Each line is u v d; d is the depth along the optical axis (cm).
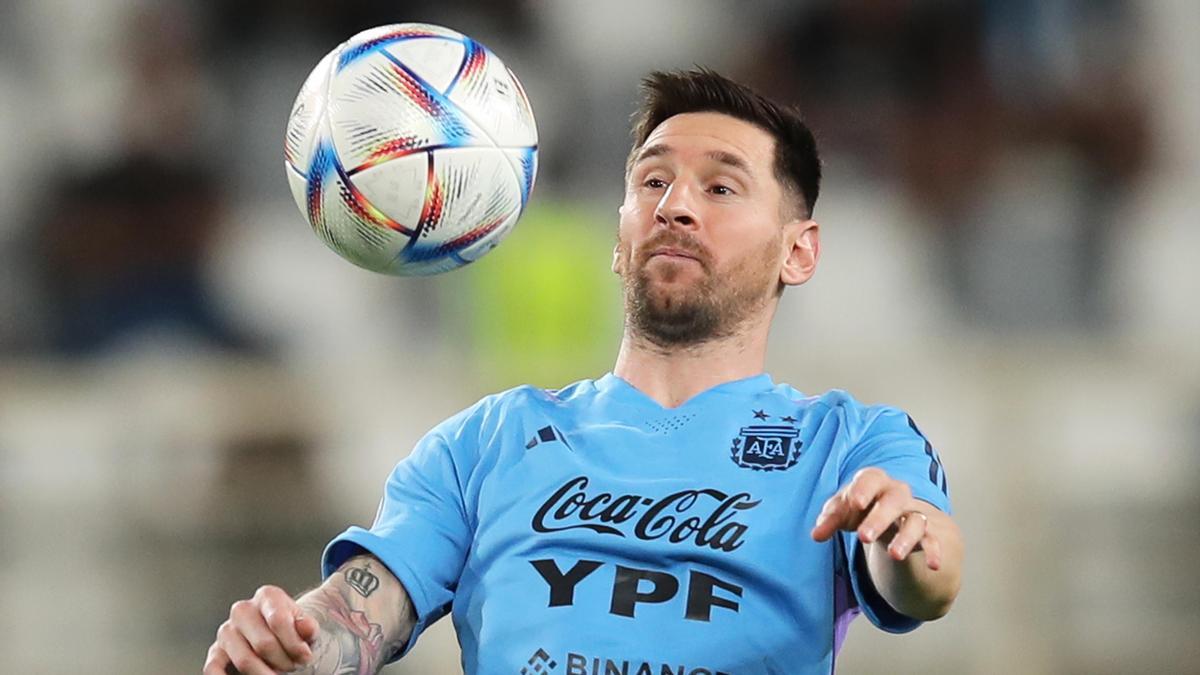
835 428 1255
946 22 3800
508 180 1295
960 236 3581
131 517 2616
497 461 1262
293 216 3681
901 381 2547
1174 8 3919
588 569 1188
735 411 1276
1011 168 3709
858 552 1180
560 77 3797
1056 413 2559
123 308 3278
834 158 3719
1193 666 2517
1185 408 2570
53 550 2606
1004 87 3791
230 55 3784
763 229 1315
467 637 1220
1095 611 2538
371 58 1281
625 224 1333
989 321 3509
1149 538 2559
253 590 2592
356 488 2584
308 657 1106
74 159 3625
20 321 3306
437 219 1267
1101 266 3572
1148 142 3781
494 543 1223
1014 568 2534
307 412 2600
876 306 3559
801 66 3806
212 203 3469
